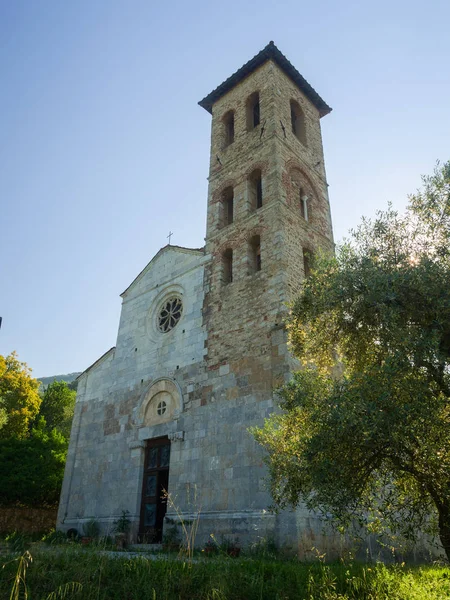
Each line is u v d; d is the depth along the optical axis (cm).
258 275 2228
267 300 2114
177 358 2380
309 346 1434
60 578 883
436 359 1109
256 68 3103
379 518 1307
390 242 1343
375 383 1061
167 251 2842
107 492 2366
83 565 973
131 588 876
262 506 1706
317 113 3397
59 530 2458
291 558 1474
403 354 1095
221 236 2570
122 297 2983
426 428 988
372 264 1279
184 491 1986
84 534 2305
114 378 2697
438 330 1133
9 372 4266
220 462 1923
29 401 4219
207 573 964
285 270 2167
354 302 1263
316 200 2811
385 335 1187
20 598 789
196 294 2486
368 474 1102
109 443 2505
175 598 852
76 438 2714
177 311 2577
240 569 1007
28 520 3011
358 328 1288
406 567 1275
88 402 2786
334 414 1042
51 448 3431
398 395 1045
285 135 2780
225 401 2039
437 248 1260
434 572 1142
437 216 1312
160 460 2236
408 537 1206
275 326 1998
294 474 1216
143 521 2169
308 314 1409
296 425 1301
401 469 1073
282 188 2470
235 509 1781
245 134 2859
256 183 2744
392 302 1180
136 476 2259
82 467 2581
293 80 3231
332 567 1130
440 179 1343
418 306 1185
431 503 1167
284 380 1855
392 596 880
